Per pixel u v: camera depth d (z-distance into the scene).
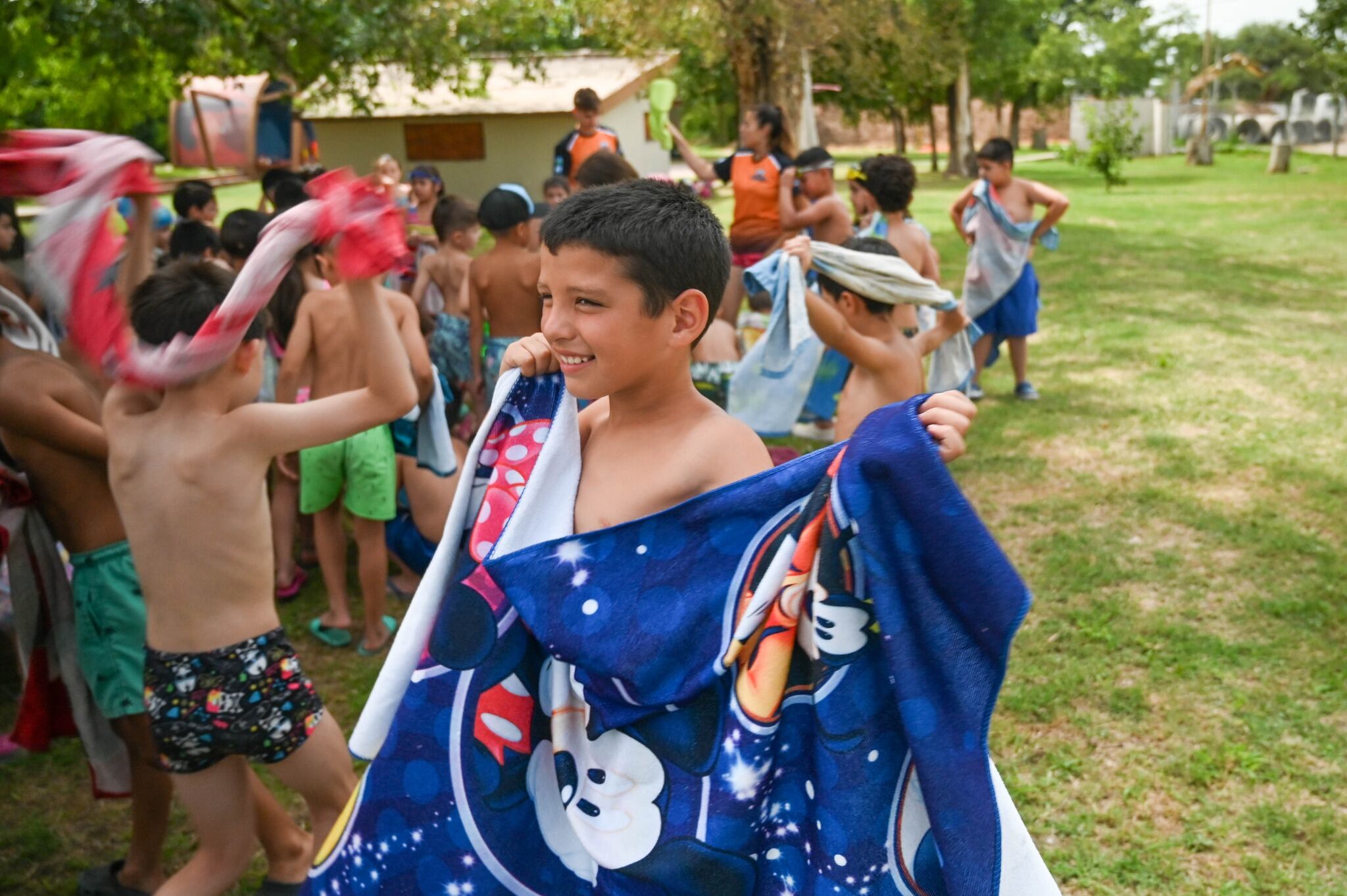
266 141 20.28
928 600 1.49
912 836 1.56
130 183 2.31
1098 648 4.33
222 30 8.29
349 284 2.46
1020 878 1.59
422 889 1.87
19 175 2.25
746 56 15.85
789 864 1.65
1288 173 29.73
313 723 2.74
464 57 10.23
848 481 1.52
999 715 3.91
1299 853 3.18
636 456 1.76
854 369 3.77
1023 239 7.38
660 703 1.66
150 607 2.63
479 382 6.06
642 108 25.03
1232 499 5.77
